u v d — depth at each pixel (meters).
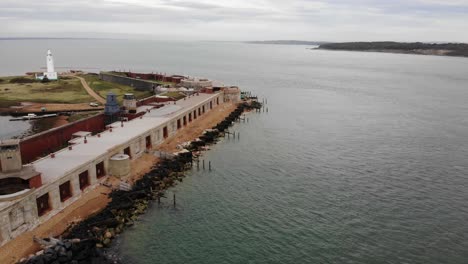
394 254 41.25
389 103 138.75
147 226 46.06
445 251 41.91
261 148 78.50
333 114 116.69
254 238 44.03
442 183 60.75
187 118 88.00
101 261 38.44
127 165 56.44
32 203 40.94
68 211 45.97
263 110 120.19
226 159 70.81
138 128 69.25
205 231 45.34
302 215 49.53
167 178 59.19
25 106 107.81
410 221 48.25
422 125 102.44
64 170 47.25
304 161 70.69
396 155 75.25
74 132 69.69
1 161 41.22
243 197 54.62
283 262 39.72
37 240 39.72
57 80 154.38
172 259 39.97
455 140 87.00
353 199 54.47
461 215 49.97
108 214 46.59
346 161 71.12
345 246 42.62
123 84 149.88
